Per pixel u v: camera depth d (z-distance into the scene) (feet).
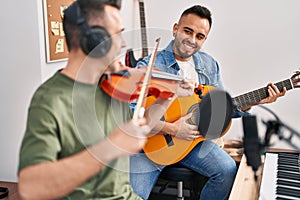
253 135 5.61
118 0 2.11
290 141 5.83
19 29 4.96
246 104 5.41
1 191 4.85
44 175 1.97
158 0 7.17
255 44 6.63
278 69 6.57
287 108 6.40
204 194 4.85
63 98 2.19
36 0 4.82
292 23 6.33
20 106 5.17
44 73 5.06
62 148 2.18
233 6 6.63
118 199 2.69
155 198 6.68
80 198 2.42
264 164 4.46
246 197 3.42
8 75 5.15
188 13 4.40
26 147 2.05
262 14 6.48
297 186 3.66
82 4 2.09
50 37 5.16
